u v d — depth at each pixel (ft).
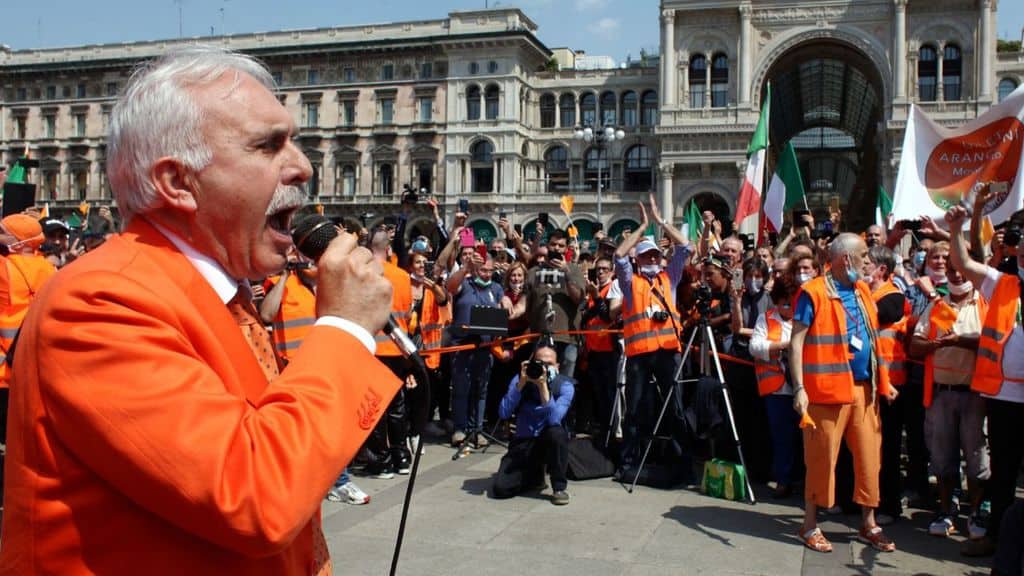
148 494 5.03
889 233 35.01
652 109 190.90
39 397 5.23
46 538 5.26
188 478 4.93
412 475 7.77
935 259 26.91
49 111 215.51
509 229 45.37
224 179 5.92
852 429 21.56
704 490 27.37
